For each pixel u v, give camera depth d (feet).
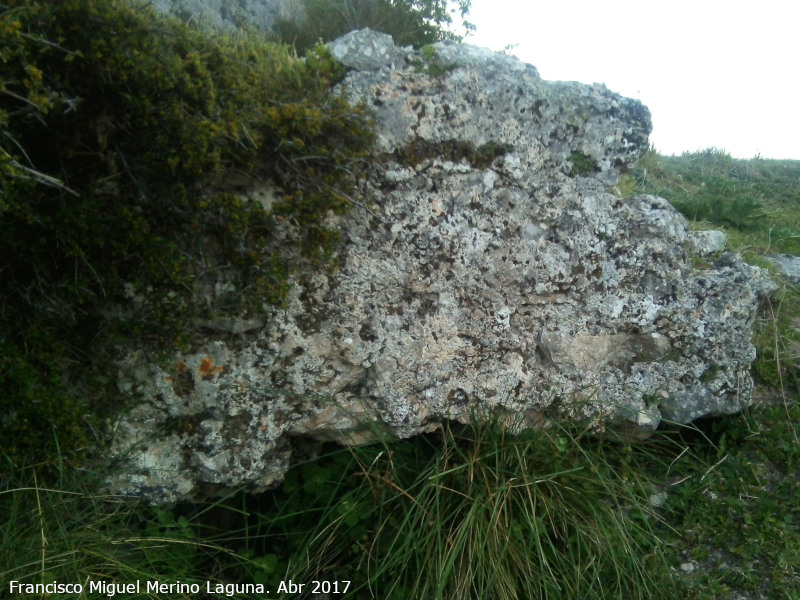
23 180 6.91
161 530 8.80
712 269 10.78
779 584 8.87
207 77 7.66
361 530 9.37
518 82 9.32
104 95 7.61
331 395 9.14
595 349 10.11
